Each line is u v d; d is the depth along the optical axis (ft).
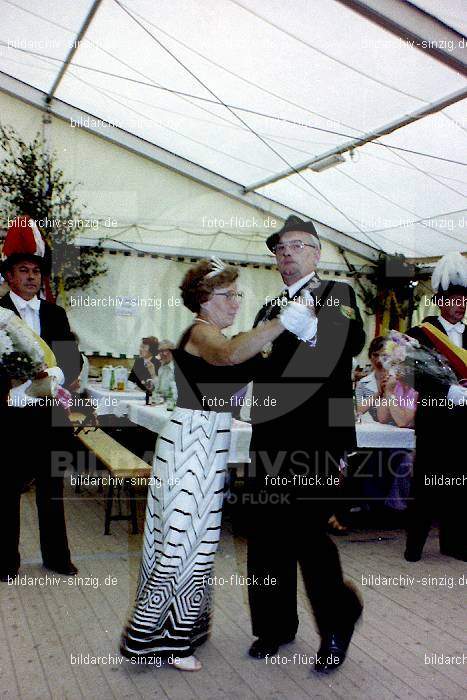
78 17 19.60
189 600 7.88
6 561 10.94
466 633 9.33
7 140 25.76
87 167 26.96
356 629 8.50
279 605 8.45
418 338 12.26
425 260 27.84
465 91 16.57
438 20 15.05
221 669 8.08
